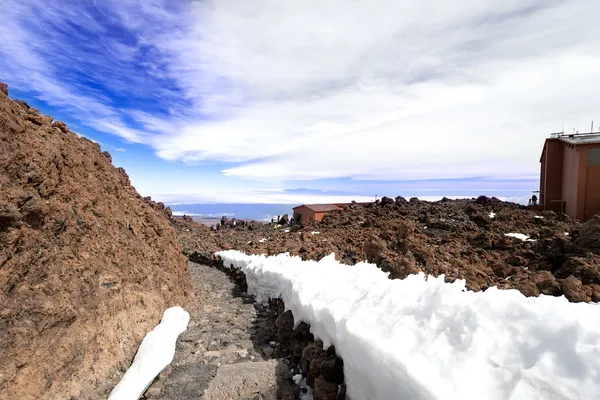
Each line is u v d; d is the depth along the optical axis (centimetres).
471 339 266
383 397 291
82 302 445
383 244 950
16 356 334
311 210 3186
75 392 390
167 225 1019
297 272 778
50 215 425
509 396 220
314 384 416
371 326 356
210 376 502
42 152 440
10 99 491
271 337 671
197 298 976
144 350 514
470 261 890
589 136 2075
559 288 534
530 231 1343
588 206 1836
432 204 2570
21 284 366
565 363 222
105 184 683
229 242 2095
